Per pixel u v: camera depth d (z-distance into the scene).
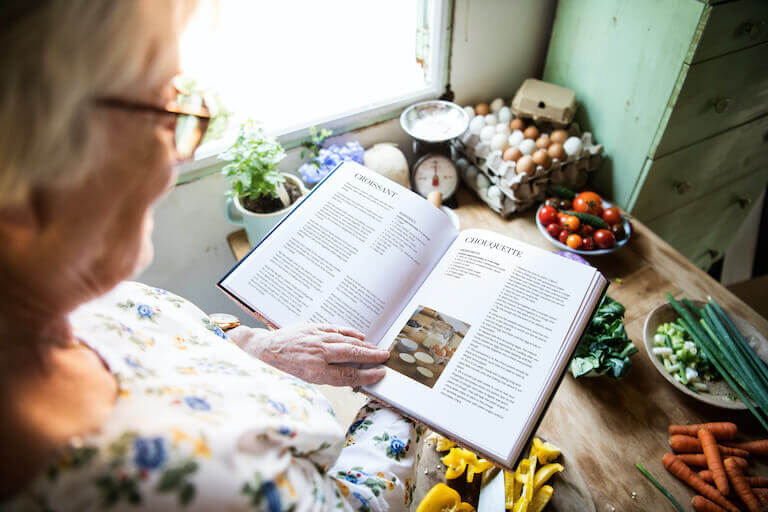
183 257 1.27
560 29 1.31
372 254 0.73
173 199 1.14
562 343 0.63
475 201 1.33
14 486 0.27
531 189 1.23
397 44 1.26
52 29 0.23
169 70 0.30
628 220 1.22
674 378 0.91
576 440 0.87
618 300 1.08
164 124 0.32
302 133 1.20
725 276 2.04
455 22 1.22
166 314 0.48
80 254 0.29
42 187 0.26
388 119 1.31
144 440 0.31
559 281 0.68
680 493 0.80
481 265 0.72
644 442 0.86
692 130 1.20
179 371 0.40
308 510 0.38
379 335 0.68
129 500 0.29
